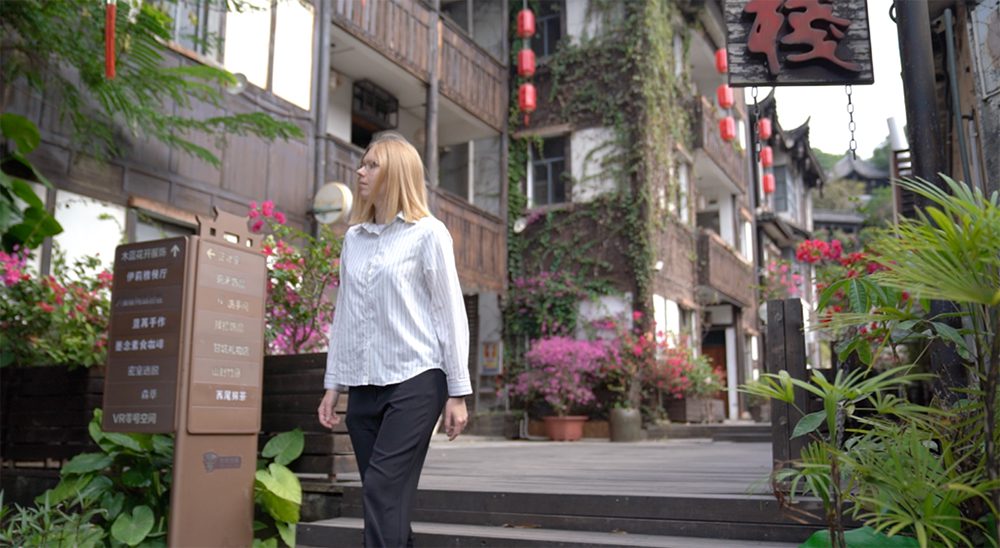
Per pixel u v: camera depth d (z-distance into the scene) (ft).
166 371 10.18
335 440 12.86
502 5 43.98
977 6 11.18
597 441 35.88
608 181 41.78
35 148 18.70
